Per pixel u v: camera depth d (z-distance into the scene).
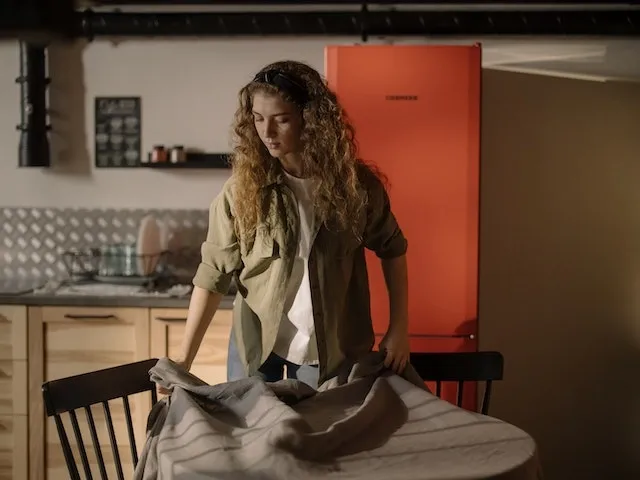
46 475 3.33
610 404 3.65
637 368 3.63
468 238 2.97
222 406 1.84
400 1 3.60
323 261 2.10
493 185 3.61
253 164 2.08
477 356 2.26
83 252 3.77
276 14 3.55
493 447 1.69
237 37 3.68
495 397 3.66
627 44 3.55
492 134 3.59
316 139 2.02
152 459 1.76
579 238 3.61
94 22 3.60
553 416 3.66
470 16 3.50
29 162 3.66
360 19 3.52
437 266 2.98
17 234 3.84
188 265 3.77
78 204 3.81
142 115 3.75
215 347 3.25
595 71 3.57
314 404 1.89
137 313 3.25
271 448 1.54
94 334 3.28
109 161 3.77
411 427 1.81
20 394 3.31
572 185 3.60
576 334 3.64
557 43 3.57
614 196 3.59
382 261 2.29
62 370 3.30
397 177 2.97
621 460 3.65
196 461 1.58
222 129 3.72
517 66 3.58
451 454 1.66
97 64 3.74
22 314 3.28
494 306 3.64
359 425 1.70
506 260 3.62
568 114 3.58
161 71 3.73
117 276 3.59
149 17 3.58
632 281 3.62
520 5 3.60
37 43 3.61
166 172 3.76
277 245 2.08
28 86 3.64
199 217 3.76
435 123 2.96
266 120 1.97
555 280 3.62
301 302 2.13
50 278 3.83
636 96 3.56
